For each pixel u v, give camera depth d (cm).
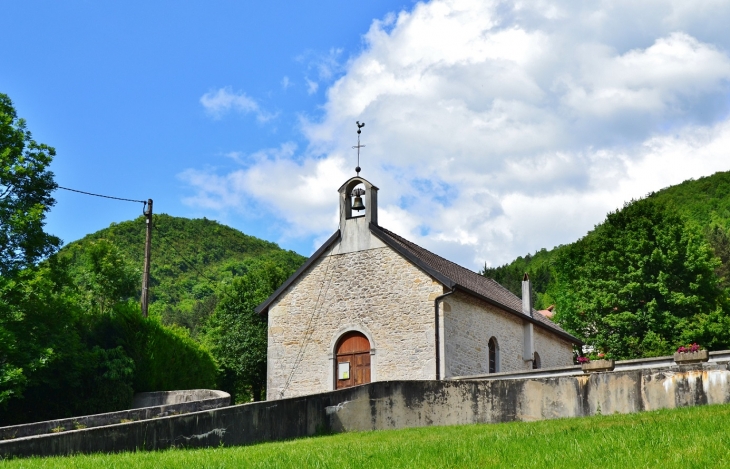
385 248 2705
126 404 2588
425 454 1207
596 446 1148
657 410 1647
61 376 2431
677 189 10962
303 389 2739
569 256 4881
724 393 1658
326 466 1139
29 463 1260
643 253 4219
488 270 9588
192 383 3033
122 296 4088
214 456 1317
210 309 8181
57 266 2562
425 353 2544
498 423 1831
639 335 4097
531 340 3128
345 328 2712
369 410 1930
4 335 2162
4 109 2528
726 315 4081
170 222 11988
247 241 12650
